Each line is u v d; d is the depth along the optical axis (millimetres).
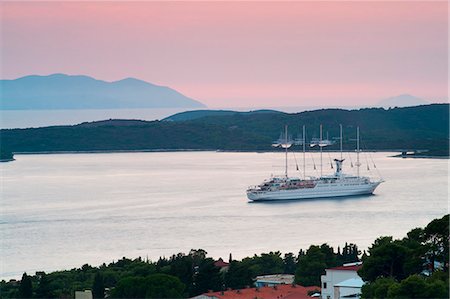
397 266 181250
